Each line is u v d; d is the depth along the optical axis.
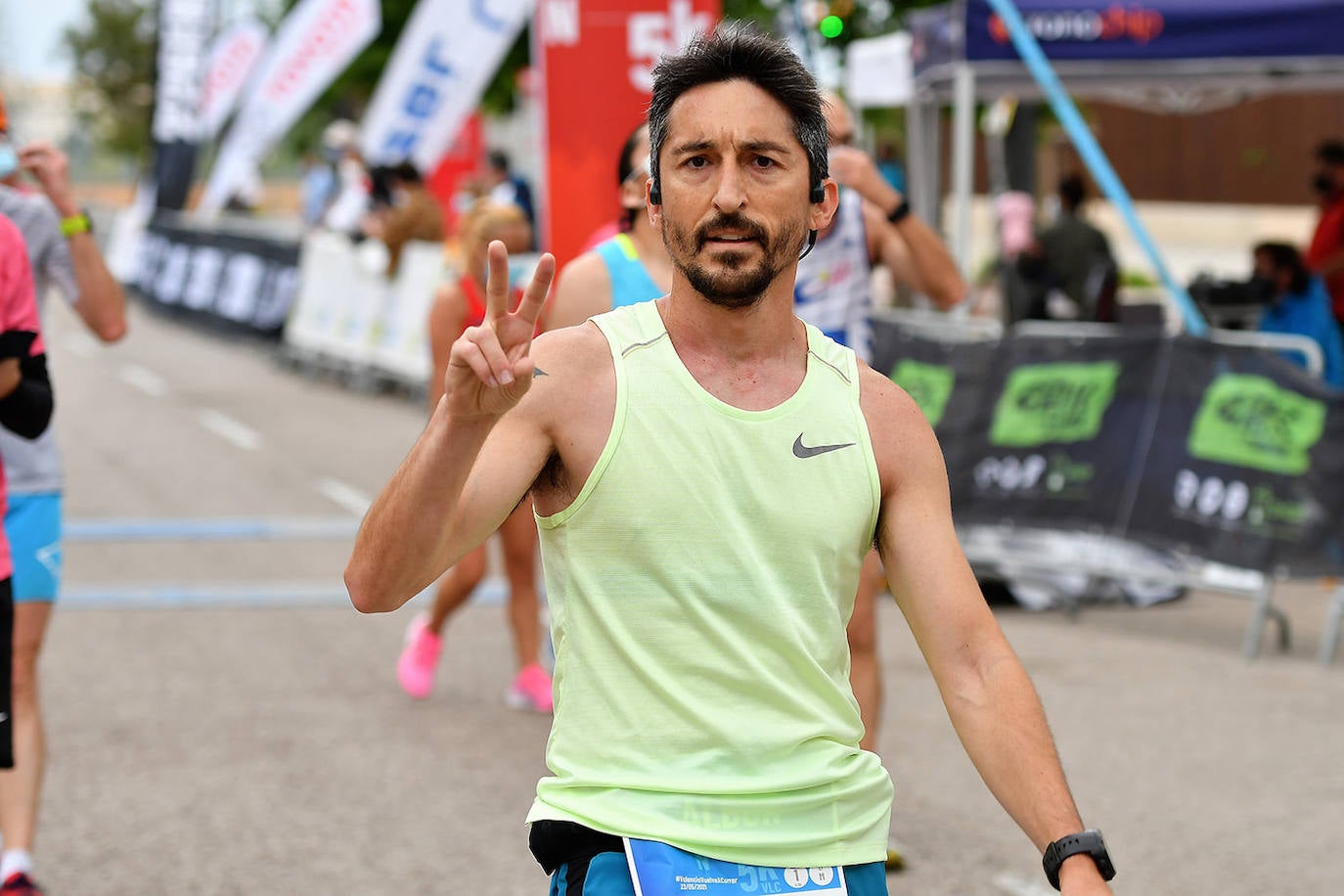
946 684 3.42
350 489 16.16
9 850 6.10
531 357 3.35
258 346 30.34
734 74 3.31
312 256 26.41
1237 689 9.88
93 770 8.20
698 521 3.31
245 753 8.47
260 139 33.72
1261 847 7.24
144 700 9.41
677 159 3.32
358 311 24.34
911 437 3.49
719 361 3.41
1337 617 10.49
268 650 10.54
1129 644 11.00
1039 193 26.62
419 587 3.27
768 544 3.34
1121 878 6.87
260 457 18.09
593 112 12.59
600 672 3.33
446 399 3.08
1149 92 19.05
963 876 6.87
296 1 40.06
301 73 32.94
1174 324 22.67
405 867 6.96
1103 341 11.71
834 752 3.38
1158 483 11.33
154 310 36.12
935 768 8.34
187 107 36.47
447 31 24.25
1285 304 16.06
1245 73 16.70
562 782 3.36
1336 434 10.45
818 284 6.93
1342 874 6.93
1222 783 8.12
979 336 13.13
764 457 3.35
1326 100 39.97
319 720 9.06
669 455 3.32
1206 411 11.12
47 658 10.31
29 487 6.25
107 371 26.86
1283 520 10.61
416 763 8.33
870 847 3.42
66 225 6.75
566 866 3.36
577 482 3.33
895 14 25.39
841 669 3.47
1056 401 11.90
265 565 12.97
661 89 3.35
